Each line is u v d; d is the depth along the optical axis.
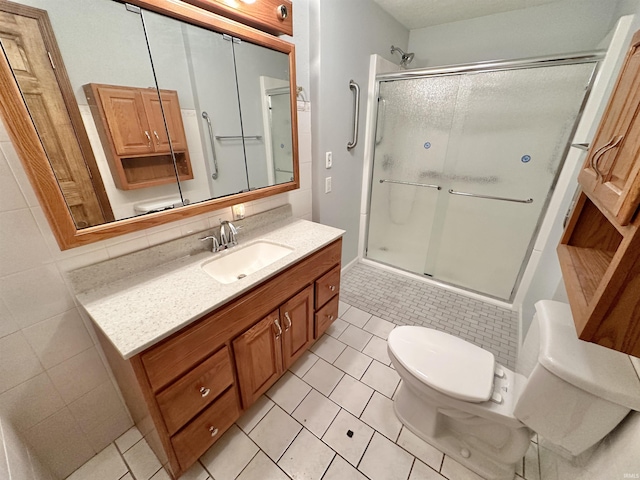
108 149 0.90
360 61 1.94
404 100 2.09
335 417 1.30
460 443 1.15
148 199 1.04
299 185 1.70
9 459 0.73
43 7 0.72
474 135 1.91
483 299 2.19
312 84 1.66
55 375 0.96
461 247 2.25
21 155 0.72
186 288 0.99
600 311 0.54
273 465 1.12
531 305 1.78
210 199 1.25
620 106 0.71
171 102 1.05
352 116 2.05
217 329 0.96
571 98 1.55
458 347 1.16
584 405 0.73
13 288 0.82
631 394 0.65
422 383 1.04
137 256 1.07
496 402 0.97
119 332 0.78
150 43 0.95
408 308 2.10
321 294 1.51
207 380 0.98
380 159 2.38
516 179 1.86
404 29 2.35
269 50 1.33
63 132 0.80
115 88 0.89
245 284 1.02
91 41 0.82
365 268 2.71
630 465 0.60
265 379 1.28
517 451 1.00
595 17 1.78
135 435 1.21
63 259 0.90
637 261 0.48
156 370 0.81
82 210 0.86
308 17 1.52
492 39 2.14
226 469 1.11
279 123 1.50
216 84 1.18
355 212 2.50
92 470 1.10
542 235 1.85
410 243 2.51
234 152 1.32
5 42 0.67
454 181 2.11
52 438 1.01
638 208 0.46
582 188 0.91
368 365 1.59
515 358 1.65
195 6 1.02
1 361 0.84
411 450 1.17
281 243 1.38
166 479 1.07
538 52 2.02
